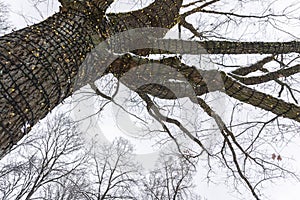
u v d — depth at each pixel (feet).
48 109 5.70
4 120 4.52
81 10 7.07
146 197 25.36
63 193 30.32
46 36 5.90
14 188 29.91
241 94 9.52
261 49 10.77
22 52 5.29
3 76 4.77
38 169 30.40
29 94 4.97
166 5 9.34
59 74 5.65
